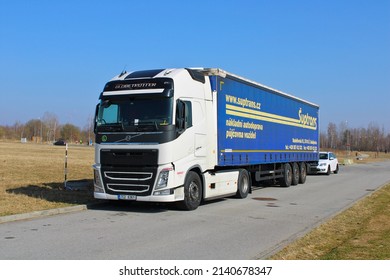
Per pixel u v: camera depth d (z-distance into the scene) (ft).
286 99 69.10
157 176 37.42
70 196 46.42
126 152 38.50
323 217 38.93
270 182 70.49
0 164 94.68
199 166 41.78
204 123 42.73
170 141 37.60
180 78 39.60
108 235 29.40
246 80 52.80
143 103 38.75
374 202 48.88
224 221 35.91
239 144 50.75
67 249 25.18
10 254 23.82
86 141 464.65
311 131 83.56
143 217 37.11
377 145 427.74
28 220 34.71
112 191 39.09
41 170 82.28
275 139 63.57
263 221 36.35
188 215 38.55
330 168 105.09
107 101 40.01
